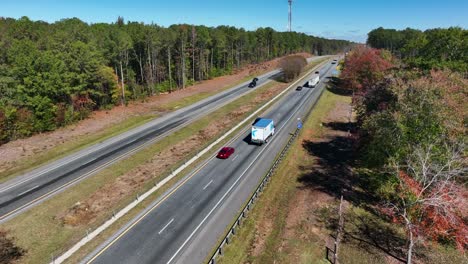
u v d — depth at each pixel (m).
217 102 75.69
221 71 123.25
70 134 53.03
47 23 100.12
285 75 101.25
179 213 29.88
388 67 76.56
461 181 25.56
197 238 26.23
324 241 25.72
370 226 27.66
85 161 42.31
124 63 85.38
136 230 27.30
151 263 23.36
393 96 32.53
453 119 27.36
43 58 55.12
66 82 58.44
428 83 30.95
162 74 96.56
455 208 22.58
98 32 81.56
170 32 95.81
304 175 37.56
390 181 29.19
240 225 27.69
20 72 53.38
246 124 58.34
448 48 103.06
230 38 131.12
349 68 84.75
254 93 85.62
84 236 26.56
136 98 79.31
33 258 24.47
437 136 26.53
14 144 48.19
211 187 34.91
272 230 27.14
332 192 33.47
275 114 64.81
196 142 49.94
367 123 33.47
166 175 37.56
